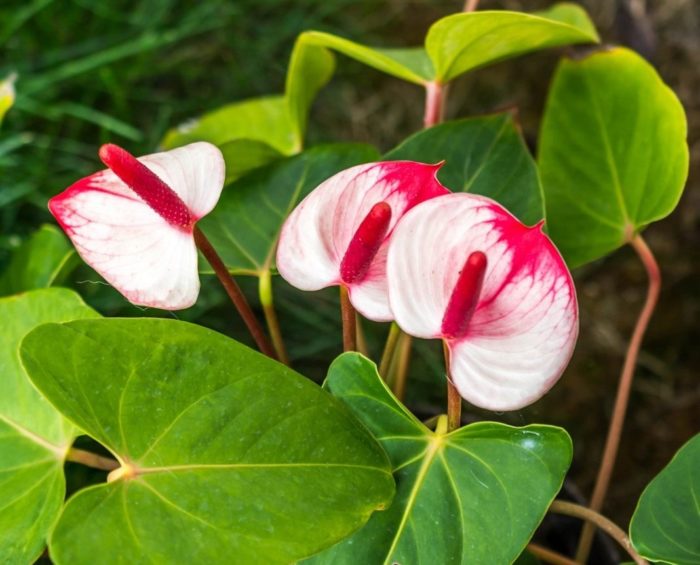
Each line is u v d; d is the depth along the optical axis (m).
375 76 1.31
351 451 0.65
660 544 0.65
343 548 0.66
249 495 0.64
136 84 1.20
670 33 1.27
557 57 1.30
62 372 0.64
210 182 0.67
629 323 1.16
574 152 0.83
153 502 0.64
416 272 0.64
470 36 0.76
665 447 1.08
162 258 0.67
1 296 0.83
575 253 0.82
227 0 1.23
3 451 0.70
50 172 1.07
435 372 1.02
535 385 0.63
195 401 0.65
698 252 1.18
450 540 0.66
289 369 0.66
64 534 0.62
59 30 1.16
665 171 0.78
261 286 0.78
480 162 0.77
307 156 0.82
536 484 0.65
